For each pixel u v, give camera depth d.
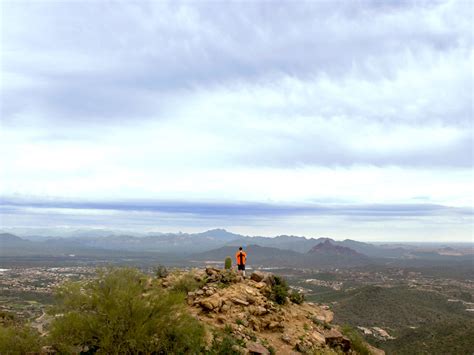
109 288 14.11
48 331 13.23
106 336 12.63
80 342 12.85
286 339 18.77
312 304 26.61
